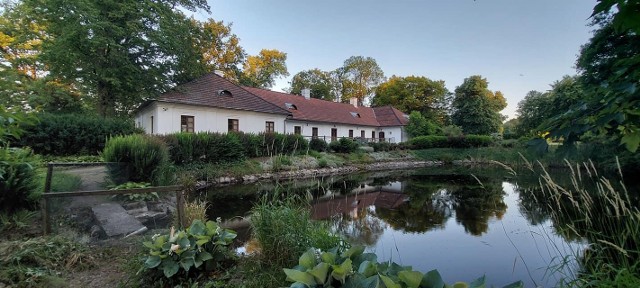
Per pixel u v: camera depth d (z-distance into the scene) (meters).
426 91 39.34
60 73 13.98
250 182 11.00
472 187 10.57
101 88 14.84
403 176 14.65
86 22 12.92
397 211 6.66
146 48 15.50
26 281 2.38
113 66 14.23
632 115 1.41
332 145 20.83
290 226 3.03
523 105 30.55
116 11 13.59
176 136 11.51
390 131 31.83
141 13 14.13
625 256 2.32
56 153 10.16
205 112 17.52
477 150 24.84
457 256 3.96
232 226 5.22
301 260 1.86
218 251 2.88
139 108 18.30
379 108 34.88
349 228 5.21
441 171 17.42
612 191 2.58
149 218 4.29
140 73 15.16
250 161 13.38
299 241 3.01
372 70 45.69
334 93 46.09
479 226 5.35
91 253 3.06
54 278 2.51
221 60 28.33
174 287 2.50
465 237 4.73
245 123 19.42
